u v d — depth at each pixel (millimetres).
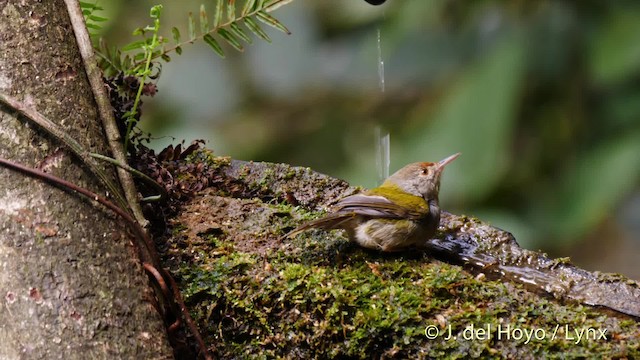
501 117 11422
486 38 12391
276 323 6879
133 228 6406
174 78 14219
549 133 12453
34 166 6016
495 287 7105
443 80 12742
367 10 13633
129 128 7434
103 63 8367
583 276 7629
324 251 7594
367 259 7625
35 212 5879
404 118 13219
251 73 14273
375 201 7711
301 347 6836
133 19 14141
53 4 6680
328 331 6766
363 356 6707
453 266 7586
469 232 8289
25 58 6266
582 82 12273
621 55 11578
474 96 11594
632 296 7359
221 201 7969
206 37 8148
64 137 6172
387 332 6688
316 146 14055
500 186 12406
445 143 11672
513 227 12266
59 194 6012
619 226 15914
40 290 5676
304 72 14125
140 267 6266
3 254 5742
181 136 14070
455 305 6914
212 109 14227
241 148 14078
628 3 11883
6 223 5809
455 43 12602
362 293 6883
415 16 12672
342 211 7648
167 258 7238
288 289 6855
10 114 6074
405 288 7074
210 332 6898
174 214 7777
